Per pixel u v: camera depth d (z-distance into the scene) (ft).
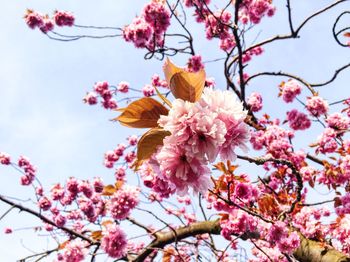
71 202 26.05
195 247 19.20
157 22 18.29
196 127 4.83
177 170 5.01
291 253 12.93
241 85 20.66
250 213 12.40
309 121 17.81
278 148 17.46
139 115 5.38
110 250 14.26
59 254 17.25
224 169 12.38
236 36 18.11
